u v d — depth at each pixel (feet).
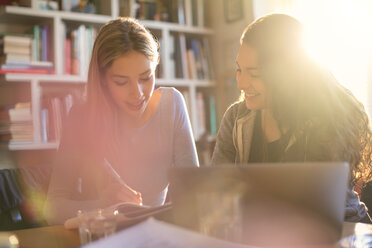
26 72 9.61
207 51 11.88
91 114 5.05
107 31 4.72
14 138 9.36
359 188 5.42
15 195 5.48
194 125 11.50
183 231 2.62
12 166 10.12
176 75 11.47
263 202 2.73
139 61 4.63
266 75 4.33
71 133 5.15
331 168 2.65
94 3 10.94
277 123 4.63
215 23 12.00
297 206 2.70
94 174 5.11
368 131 4.50
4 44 9.39
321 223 2.72
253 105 4.52
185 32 11.74
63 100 9.99
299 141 4.43
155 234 2.60
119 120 5.29
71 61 10.16
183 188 2.88
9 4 10.03
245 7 10.91
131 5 10.93
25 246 3.37
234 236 2.81
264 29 4.33
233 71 11.19
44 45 9.96
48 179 5.80
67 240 3.50
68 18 10.14
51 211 4.55
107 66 4.70
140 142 5.38
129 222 3.28
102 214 3.48
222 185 2.79
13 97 10.52
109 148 5.17
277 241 2.77
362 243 3.01
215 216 2.81
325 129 4.24
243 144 5.07
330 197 2.69
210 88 12.35
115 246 2.50
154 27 11.09
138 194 4.18
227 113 5.54
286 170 2.67
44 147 9.67
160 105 5.55
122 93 4.77
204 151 10.73
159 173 5.53
